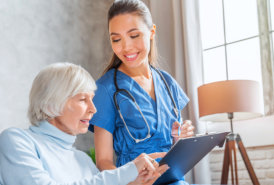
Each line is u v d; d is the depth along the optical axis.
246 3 3.41
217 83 2.71
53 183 1.02
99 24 4.55
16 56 3.80
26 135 1.11
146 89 1.58
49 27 4.11
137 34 1.51
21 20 3.91
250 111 2.64
